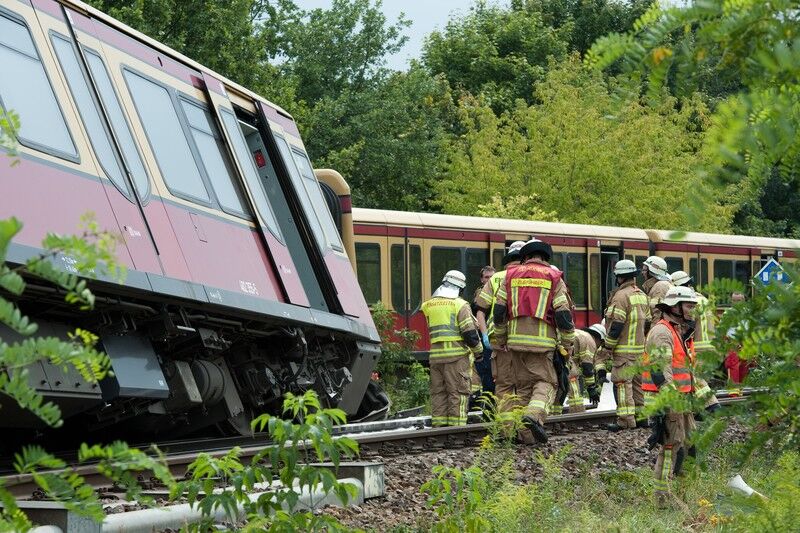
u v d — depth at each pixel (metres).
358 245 32.53
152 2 37.50
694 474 4.36
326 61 58.97
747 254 44.06
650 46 3.00
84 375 2.93
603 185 51.75
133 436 15.34
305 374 17.58
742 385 3.92
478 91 72.12
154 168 13.53
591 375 24.31
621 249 39.72
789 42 2.90
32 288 10.73
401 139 56.50
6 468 12.23
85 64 12.67
